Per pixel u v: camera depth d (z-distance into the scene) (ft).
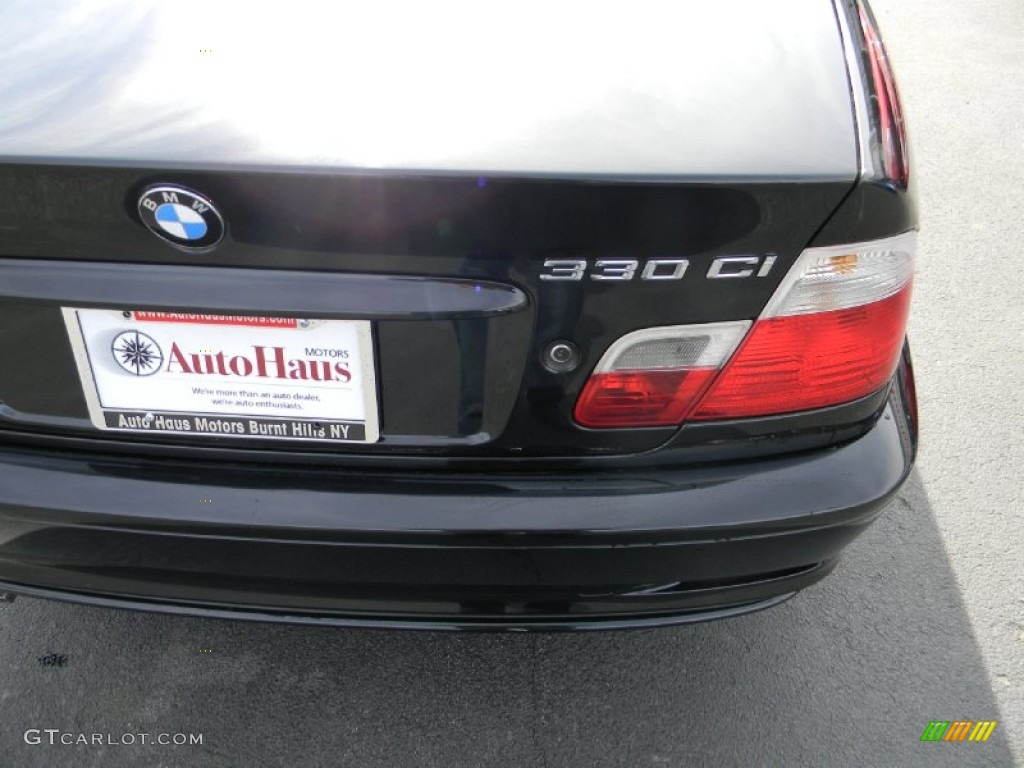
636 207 3.64
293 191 3.58
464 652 6.26
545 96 4.00
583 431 4.25
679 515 4.29
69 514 4.39
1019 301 9.89
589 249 3.73
